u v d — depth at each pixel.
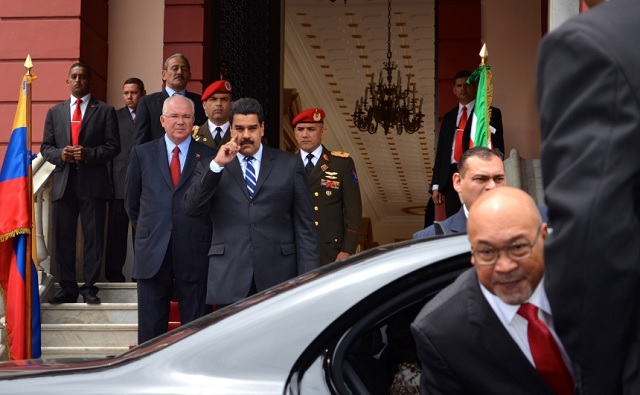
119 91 12.24
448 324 2.66
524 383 2.61
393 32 21.23
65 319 9.30
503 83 12.59
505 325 2.60
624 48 2.09
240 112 6.36
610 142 2.07
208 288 6.43
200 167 6.42
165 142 7.19
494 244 2.45
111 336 9.06
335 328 2.82
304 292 2.88
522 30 12.59
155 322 7.05
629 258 2.09
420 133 28.25
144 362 2.87
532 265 2.46
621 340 2.15
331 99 25.52
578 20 2.14
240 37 13.85
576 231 2.09
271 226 6.42
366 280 2.86
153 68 12.24
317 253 6.49
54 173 9.54
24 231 7.55
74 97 9.60
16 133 7.69
